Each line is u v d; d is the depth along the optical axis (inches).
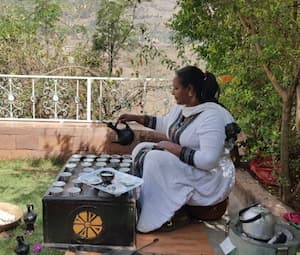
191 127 117.4
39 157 179.2
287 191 135.0
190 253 109.8
